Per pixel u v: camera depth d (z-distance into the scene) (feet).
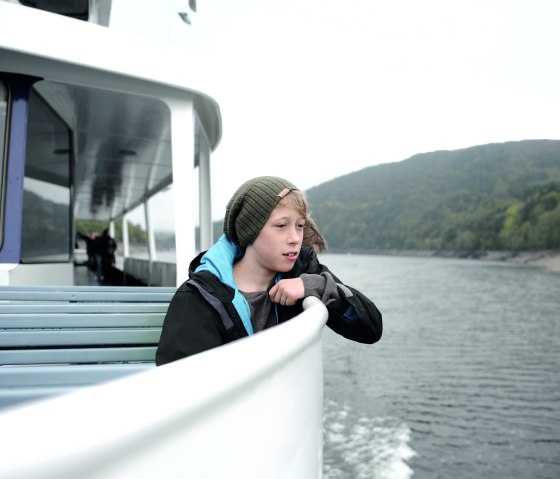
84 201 42.55
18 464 1.02
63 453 1.09
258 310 4.68
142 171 25.46
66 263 14.53
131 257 38.93
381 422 90.94
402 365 136.56
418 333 179.11
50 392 3.83
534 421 97.35
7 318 5.80
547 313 213.05
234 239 4.91
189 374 1.63
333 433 82.58
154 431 1.42
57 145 14.20
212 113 13.21
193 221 11.37
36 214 11.98
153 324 6.21
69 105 14.12
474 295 255.29
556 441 86.63
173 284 17.44
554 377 130.93
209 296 4.19
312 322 3.22
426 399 108.47
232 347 2.05
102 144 20.51
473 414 100.12
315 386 3.45
